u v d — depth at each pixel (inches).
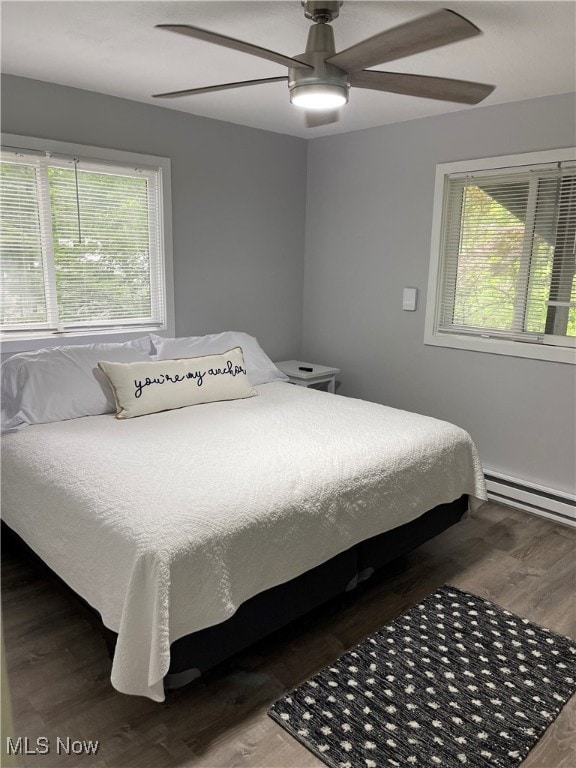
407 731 70.7
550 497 130.7
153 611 65.0
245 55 99.0
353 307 166.2
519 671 81.7
